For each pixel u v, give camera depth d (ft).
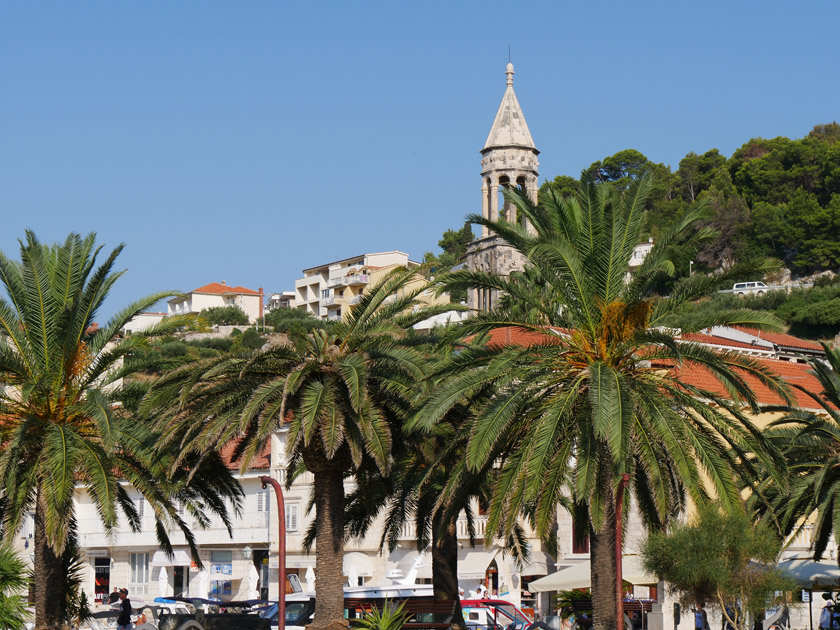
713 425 108.58
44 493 119.24
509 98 376.27
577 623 152.25
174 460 123.24
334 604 120.47
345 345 121.90
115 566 269.44
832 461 128.47
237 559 248.52
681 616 144.87
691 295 108.27
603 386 98.17
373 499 135.03
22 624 95.04
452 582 138.21
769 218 589.73
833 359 137.90
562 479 106.11
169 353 502.38
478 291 382.63
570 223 111.45
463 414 123.44
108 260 123.54
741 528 116.37
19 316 125.90
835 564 142.10
